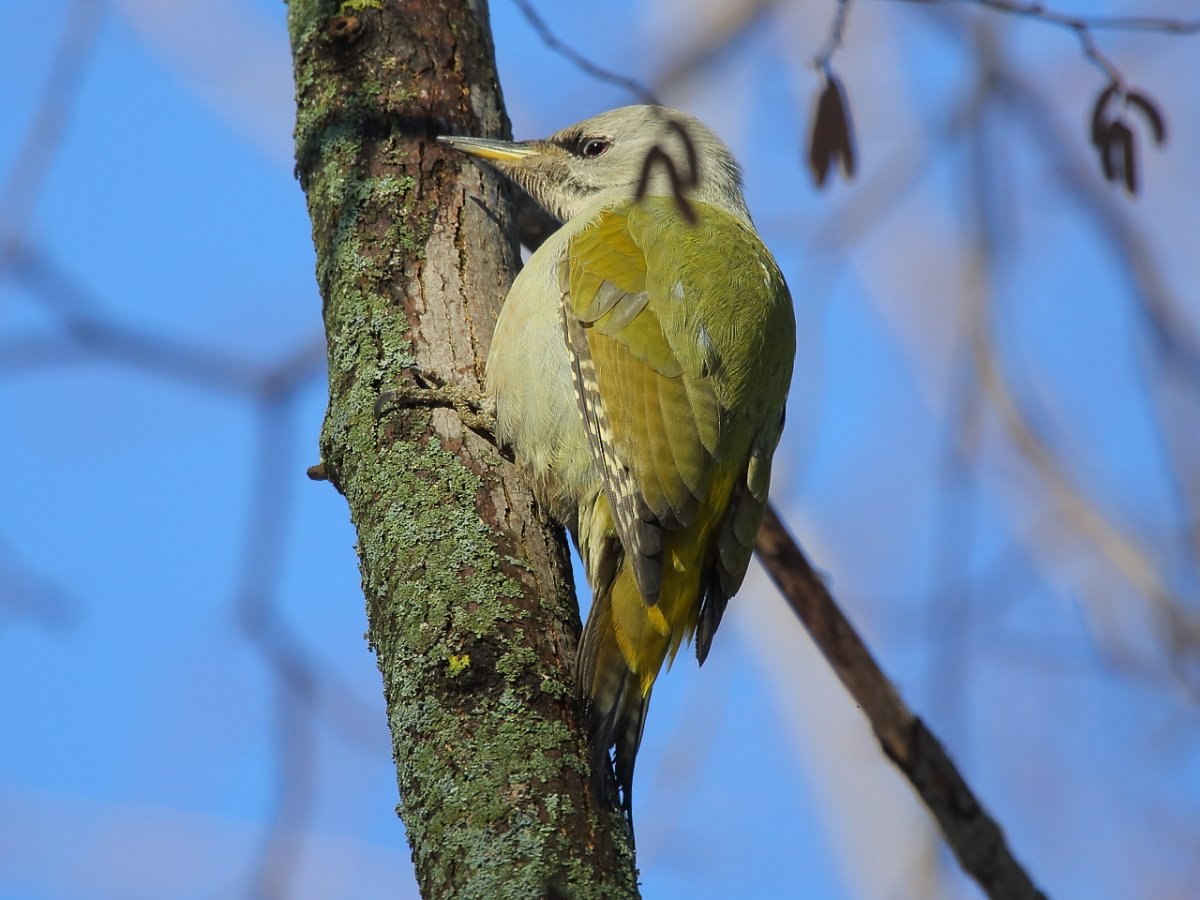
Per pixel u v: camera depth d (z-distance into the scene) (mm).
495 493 8555
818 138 8133
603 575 9703
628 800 8648
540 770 7227
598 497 9836
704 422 9906
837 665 10195
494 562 8125
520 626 7836
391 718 7691
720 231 11195
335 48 10273
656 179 12008
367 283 9406
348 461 8891
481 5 10922
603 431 9750
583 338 10109
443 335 9281
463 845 6977
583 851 6949
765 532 10320
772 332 10750
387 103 10062
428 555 8148
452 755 7320
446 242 9656
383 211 9664
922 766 10078
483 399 9133
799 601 10211
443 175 9898
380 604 8188
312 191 9984
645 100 10289
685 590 9633
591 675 8055
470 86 10391
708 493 9805
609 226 10852
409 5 10516
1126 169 8953
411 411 8867
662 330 10195
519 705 7492
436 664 7645
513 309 9609
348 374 9156
